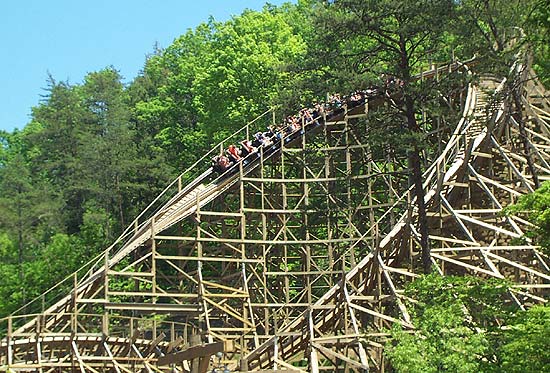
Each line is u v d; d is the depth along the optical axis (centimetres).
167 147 7606
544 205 2936
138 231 4662
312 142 5084
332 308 3647
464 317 2962
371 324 3872
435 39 3891
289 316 4862
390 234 3903
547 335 2558
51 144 8581
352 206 4812
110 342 4166
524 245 3591
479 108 4362
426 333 2792
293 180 4681
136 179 7212
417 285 3050
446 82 3816
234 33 7162
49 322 4272
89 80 9375
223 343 2591
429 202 3931
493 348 2802
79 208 7538
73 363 4028
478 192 4291
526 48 3888
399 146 3766
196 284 4706
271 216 5047
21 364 3956
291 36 7300
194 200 4681
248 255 4969
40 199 7369
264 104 6738
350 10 3859
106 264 4309
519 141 4431
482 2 3794
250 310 4300
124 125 7756
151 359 4012
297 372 2944
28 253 6994
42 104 9381
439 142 4456
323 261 5650
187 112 7844
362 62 4147
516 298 3266
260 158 4809
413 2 3722
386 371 3409
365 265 3834
